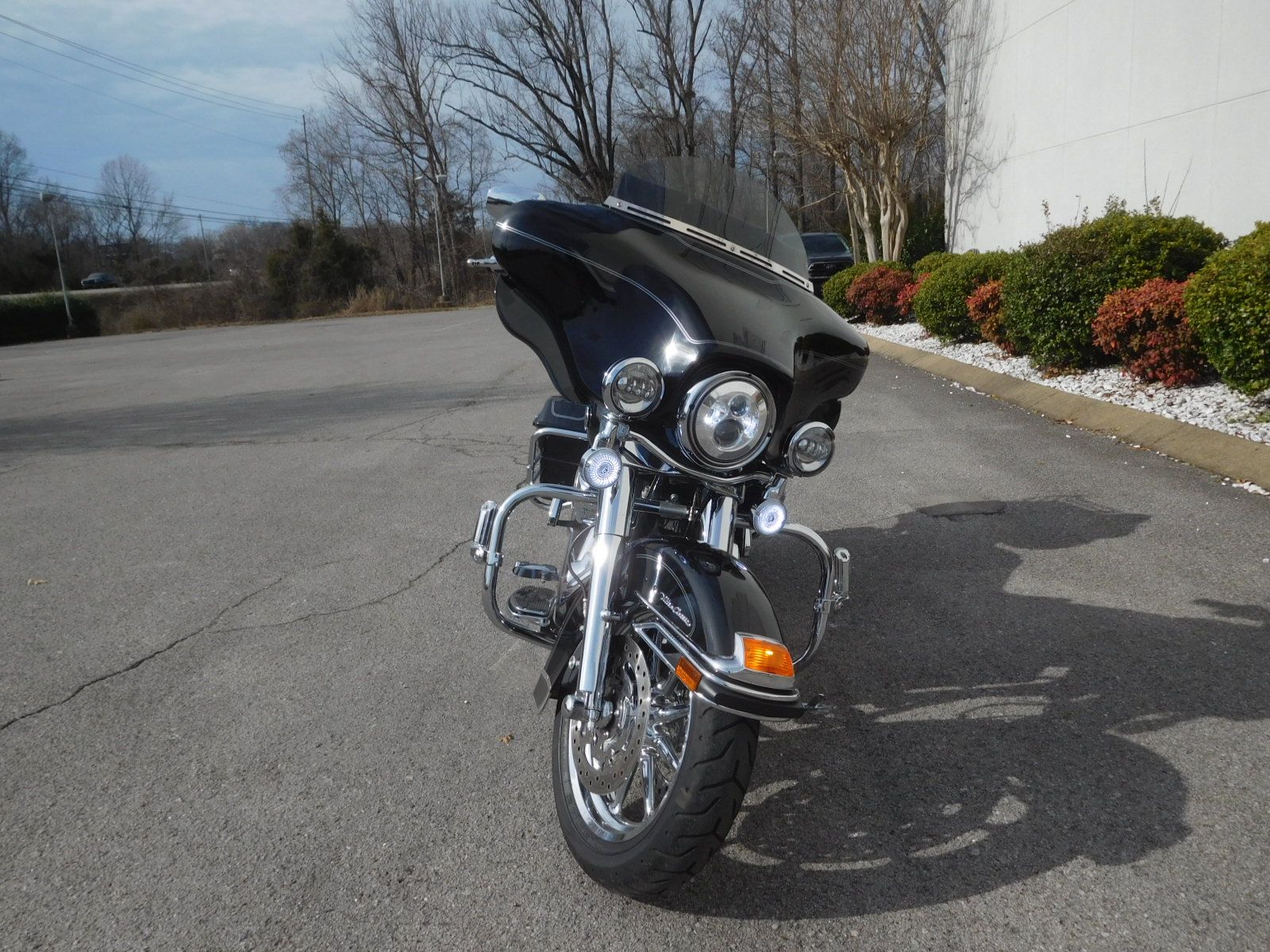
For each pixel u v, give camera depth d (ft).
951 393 34.14
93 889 9.23
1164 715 11.68
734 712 7.79
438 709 12.71
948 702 12.30
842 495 21.75
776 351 9.29
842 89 68.95
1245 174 35.06
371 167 181.16
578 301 10.06
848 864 9.25
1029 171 51.34
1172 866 8.98
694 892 8.92
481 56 140.15
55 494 25.70
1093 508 19.71
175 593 17.43
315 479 26.03
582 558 10.58
